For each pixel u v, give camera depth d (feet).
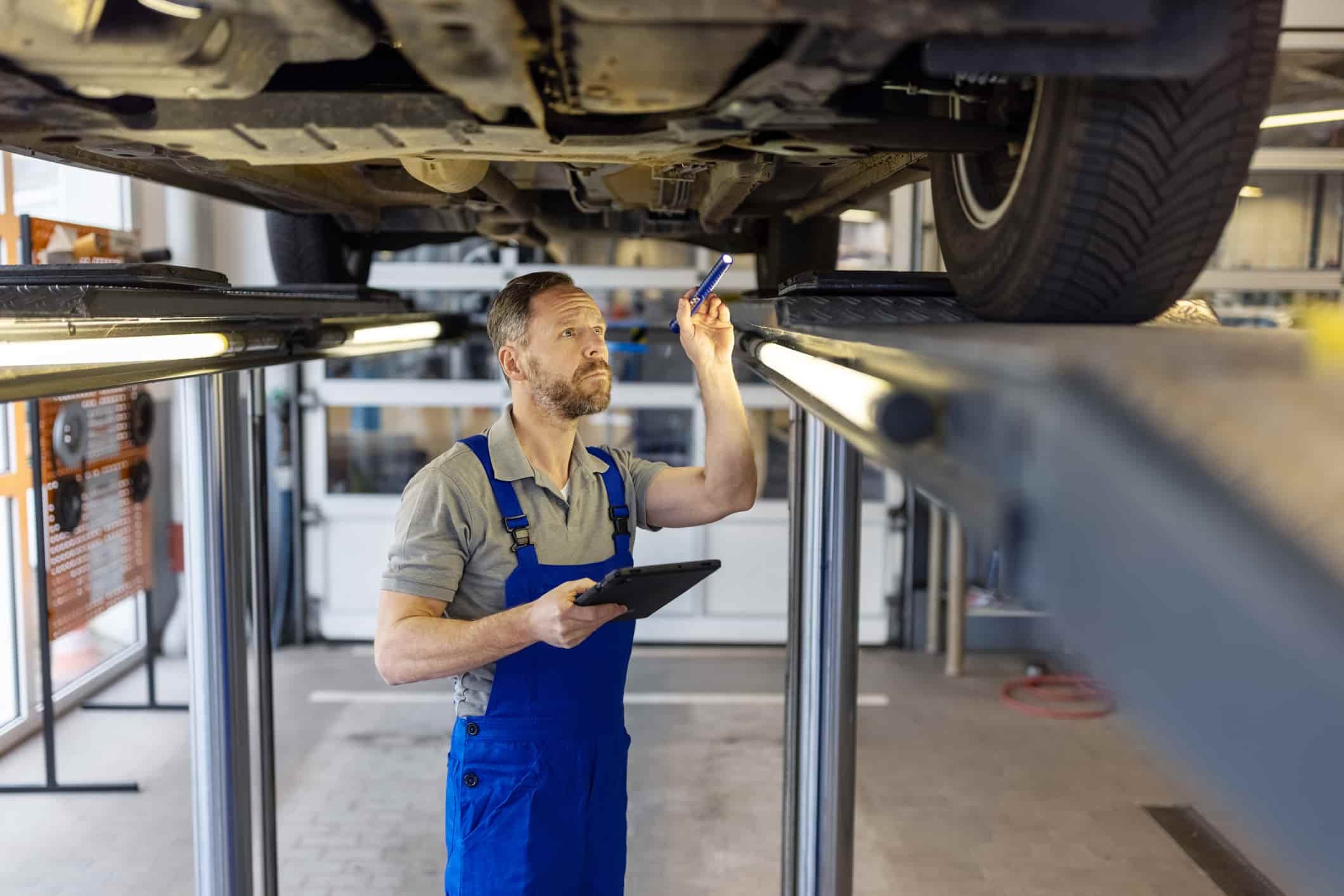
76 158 5.28
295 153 3.88
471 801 6.10
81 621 14.11
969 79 3.72
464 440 6.59
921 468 2.06
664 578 4.89
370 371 19.72
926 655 19.17
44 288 3.92
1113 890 10.85
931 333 2.53
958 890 10.83
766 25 2.40
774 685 17.38
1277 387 1.48
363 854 11.55
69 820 12.26
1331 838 0.92
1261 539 1.05
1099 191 3.01
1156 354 1.72
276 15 2.51
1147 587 1.22
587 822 6.23
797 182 7.29
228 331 5.39
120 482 15.17
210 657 7.18
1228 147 2.94
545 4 2.50
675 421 19.93
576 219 9.95
